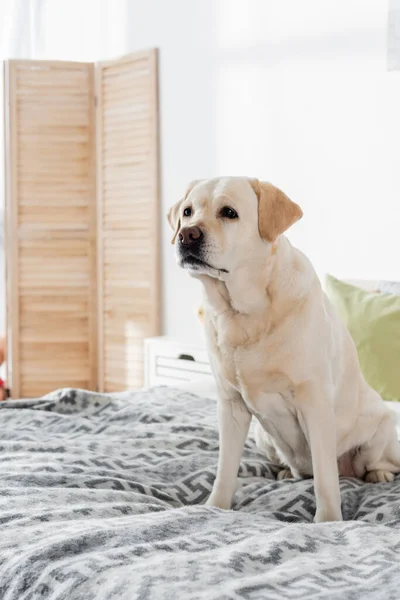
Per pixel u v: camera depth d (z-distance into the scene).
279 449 1.90
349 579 1.06
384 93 3.50
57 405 2.54
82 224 4.78
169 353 4.03
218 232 1.62
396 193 3.47
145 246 4.57
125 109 4.64
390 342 2.76
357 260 3.64
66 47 5.15
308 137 3.82
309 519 1.64
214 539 1.21
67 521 1.34
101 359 4.80
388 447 1.96
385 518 1.54
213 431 2.22
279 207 1.65
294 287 1.65
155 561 1.07
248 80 4.09
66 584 1.04
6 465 1.78
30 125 4.73
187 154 4.45
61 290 4.78
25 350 4.80
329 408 1.67
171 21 4.48
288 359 1.63
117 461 1.88
